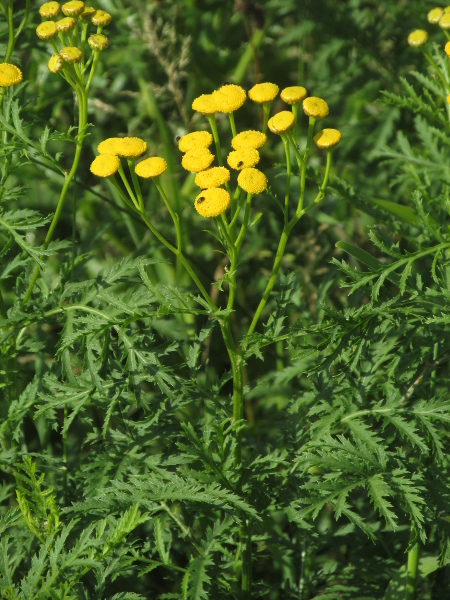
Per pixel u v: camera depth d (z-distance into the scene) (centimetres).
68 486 73
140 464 70
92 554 65
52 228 71
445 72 75
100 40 69
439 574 75
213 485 67
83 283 71
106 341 68
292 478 70
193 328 76
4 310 72
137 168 66
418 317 67
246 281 88
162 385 68
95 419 78
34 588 65
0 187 70
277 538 73
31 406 73
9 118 70
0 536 70
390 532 75
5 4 80
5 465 72
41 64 87
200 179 65
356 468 67
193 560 67
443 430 71
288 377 74
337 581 73
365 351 71
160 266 85
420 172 79
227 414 70
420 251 68
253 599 72
